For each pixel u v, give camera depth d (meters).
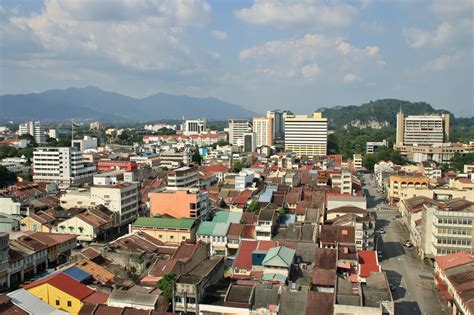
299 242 135.25
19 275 122.50
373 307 80.88
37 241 133.25
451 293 105.81
